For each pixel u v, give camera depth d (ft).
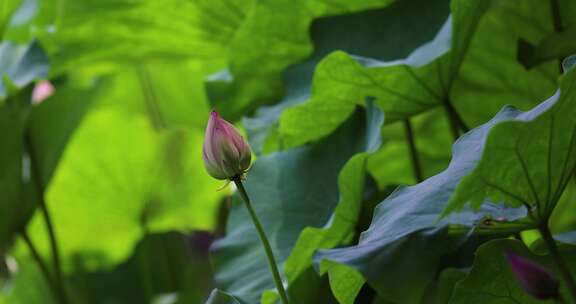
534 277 8.38
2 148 12.29
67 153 13.79
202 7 12.01
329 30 11.13
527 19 11.21
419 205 9.03
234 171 9.38
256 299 10.33
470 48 11.41
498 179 8.71
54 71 12.57
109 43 12.51
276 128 10.94
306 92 11.05
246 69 11.50
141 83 13.71
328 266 9.23
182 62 13.44
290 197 10.78
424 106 10.60
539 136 8.64
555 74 11.33
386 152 12.21
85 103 12.87
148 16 12.17
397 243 9.03
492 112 11.64
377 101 10.48
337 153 10.72
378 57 10.89
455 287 9.32
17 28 12.87
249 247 10.68
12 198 12.50
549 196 8.91
